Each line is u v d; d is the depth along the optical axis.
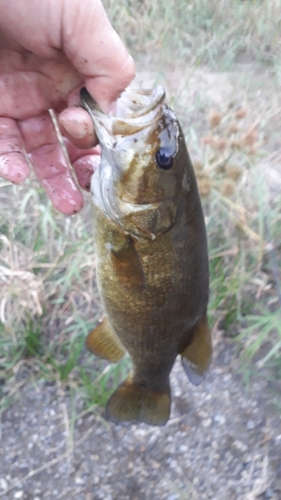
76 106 0.21
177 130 0.19
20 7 0.19
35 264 0.38
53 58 0.21
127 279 0.20
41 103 0.23
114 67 0.19
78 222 0.40
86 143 0.19
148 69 0.58
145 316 0.21
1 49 0.21
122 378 0.35
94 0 0.18
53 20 0.19
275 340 0.36
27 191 0.42
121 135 0.18
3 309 0.36
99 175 0.19
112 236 0.20
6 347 0.36
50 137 0.23
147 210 0.19
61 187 0.24
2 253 0.40
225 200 0.35
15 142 0.23
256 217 0.36
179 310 0.21
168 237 0.19
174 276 0.20
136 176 0.18
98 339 0.25
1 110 0.22
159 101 0.18
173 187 0.19
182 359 0.23
